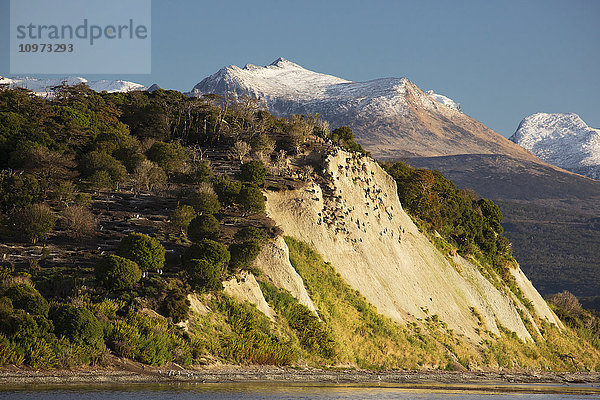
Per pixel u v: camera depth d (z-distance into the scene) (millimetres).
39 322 78562
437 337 125875
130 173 138500
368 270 127188
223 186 123438
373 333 114250
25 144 134000
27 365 75562
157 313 88625
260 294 101938
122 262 88250
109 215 118062
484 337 138250
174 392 74812
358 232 131750
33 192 117938
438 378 109188
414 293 133125
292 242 120625
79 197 120688
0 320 76562
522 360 140250
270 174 136750
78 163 138250
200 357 88500
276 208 125188
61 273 91812
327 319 109688
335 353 103688
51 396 67062
